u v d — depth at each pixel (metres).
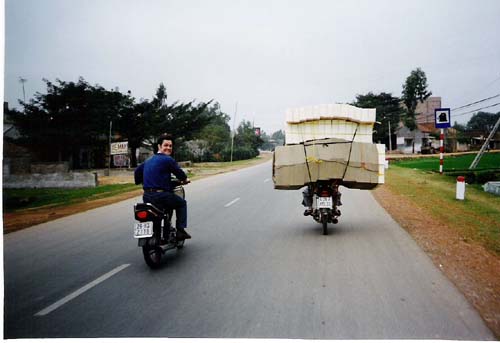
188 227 8.72
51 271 5.80
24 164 29.27
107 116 36.66
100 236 8.19
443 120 18.91
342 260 5.91
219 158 64.00
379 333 3.68
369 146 8.00
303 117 10.05
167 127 40.75
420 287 4.75
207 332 3.76
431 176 22.08
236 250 6.67
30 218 11.27
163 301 4.52
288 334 3.69
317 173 7.68
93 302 4.55
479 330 3.72
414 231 7.86
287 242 7.14
